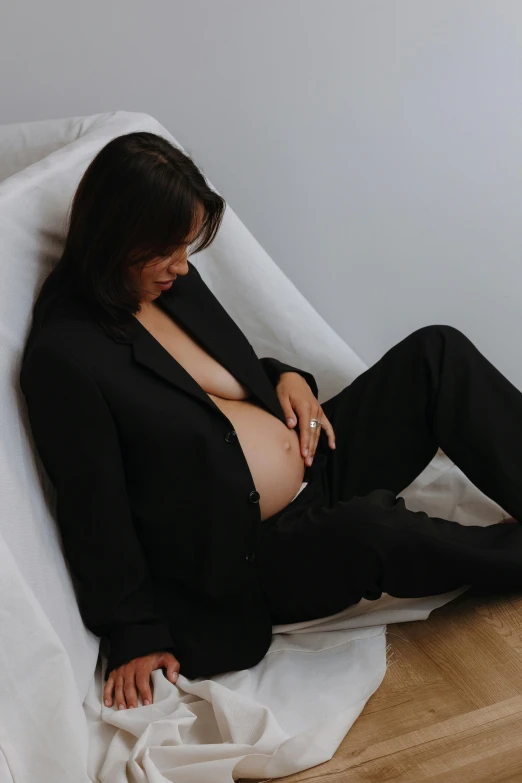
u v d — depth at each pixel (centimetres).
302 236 220
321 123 208
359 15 199
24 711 104
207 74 205
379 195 214
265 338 188
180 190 122
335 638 141
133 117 176
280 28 201
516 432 148
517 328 225
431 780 116
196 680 134
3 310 123
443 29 199
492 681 134
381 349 231
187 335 148
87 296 129
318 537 131
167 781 111
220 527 132
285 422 153
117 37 201
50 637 106
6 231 128
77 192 128
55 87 205
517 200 212
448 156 209
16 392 123
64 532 129
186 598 139
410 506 179
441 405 151
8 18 199
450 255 219
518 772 116
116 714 124
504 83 202
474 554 131
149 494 132
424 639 145
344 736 125
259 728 121
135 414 126
